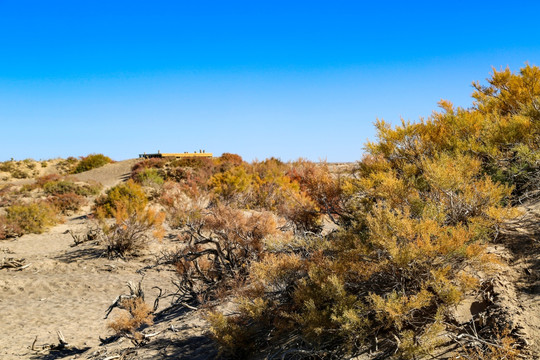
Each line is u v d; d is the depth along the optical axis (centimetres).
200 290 849
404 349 341
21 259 1436
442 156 576
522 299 354
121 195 2208
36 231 1961
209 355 500
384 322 382
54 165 5247
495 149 605
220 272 871
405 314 361
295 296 448
